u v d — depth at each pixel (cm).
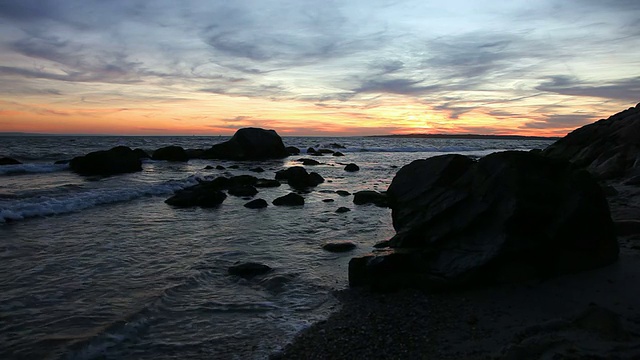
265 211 1455
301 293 704
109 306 622
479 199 760
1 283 703
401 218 868
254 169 2931
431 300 648
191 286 723
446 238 744
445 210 777
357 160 4225
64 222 1186
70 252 893
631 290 614
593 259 701
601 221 719
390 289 699
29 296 651
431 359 473
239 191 1845
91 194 1590
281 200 1600
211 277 773
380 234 1132
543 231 696
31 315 584
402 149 6306
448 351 489
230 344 526
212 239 1054
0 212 1176
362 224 1257
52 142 6550
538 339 457
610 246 718
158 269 805
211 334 552
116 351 499
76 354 481
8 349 487
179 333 552
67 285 704
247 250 959
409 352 494
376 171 3069
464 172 889
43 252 888
